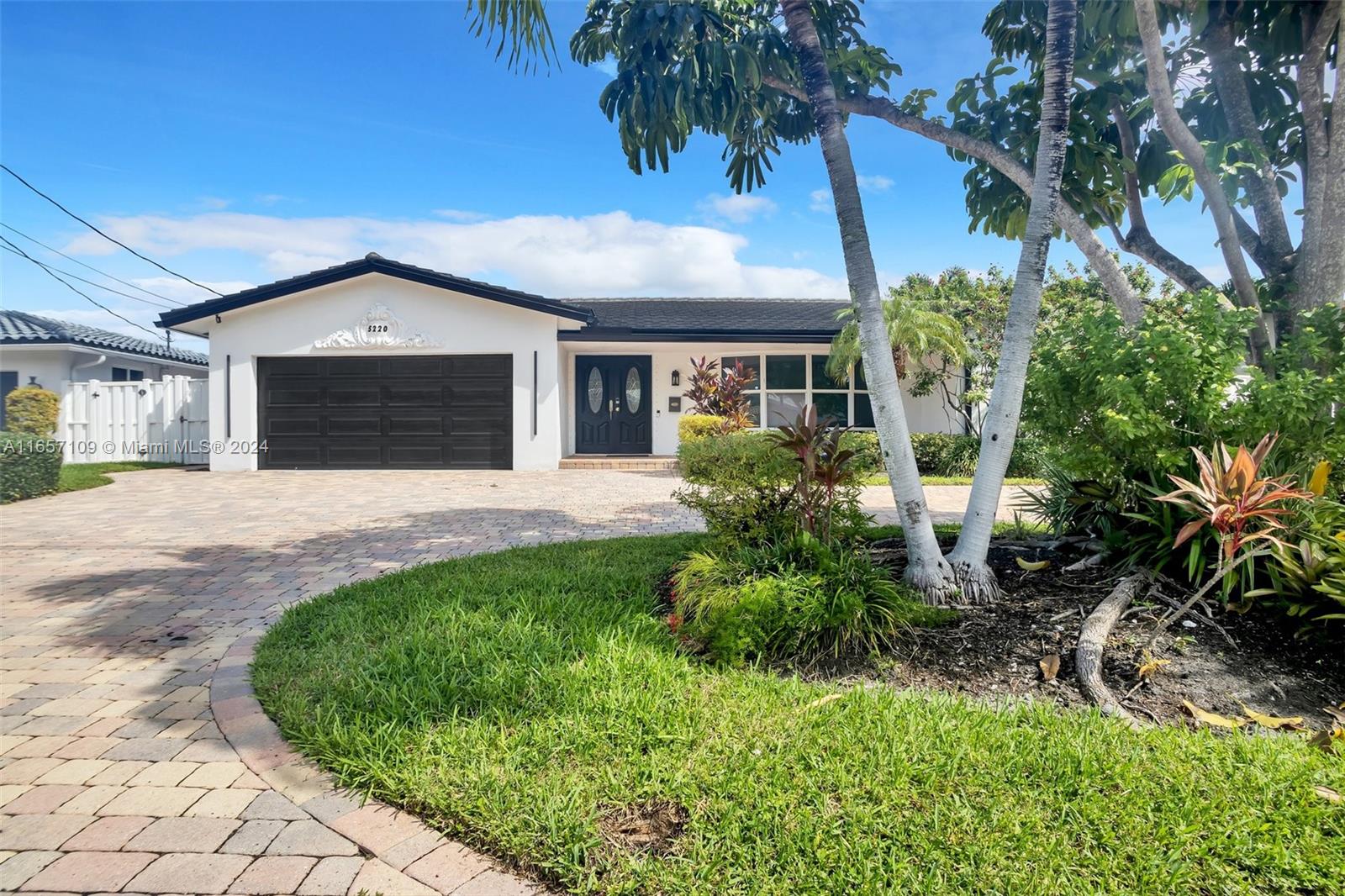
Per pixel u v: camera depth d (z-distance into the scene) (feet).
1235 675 10.02
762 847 6.56
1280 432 12.16
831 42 20.27
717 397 45.68
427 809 7.50
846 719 8.85
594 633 11.80
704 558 13.88
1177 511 12.66
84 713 10.20
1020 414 14.15
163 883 6.51
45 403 47.19
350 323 44.57
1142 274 50.96
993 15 20.30
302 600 15.58
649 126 18.31
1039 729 8.57
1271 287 15.84
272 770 8.45
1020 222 20.57
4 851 6.99
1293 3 15.62
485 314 44.78
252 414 44.78
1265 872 6.08
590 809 7.18
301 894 6.32
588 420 53.31
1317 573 10.42
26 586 17.47
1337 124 14.43
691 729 8.68
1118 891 5.90
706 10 17.26
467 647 11.23
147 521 26.86
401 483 38.99
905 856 6.36
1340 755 7.77
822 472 13.91
